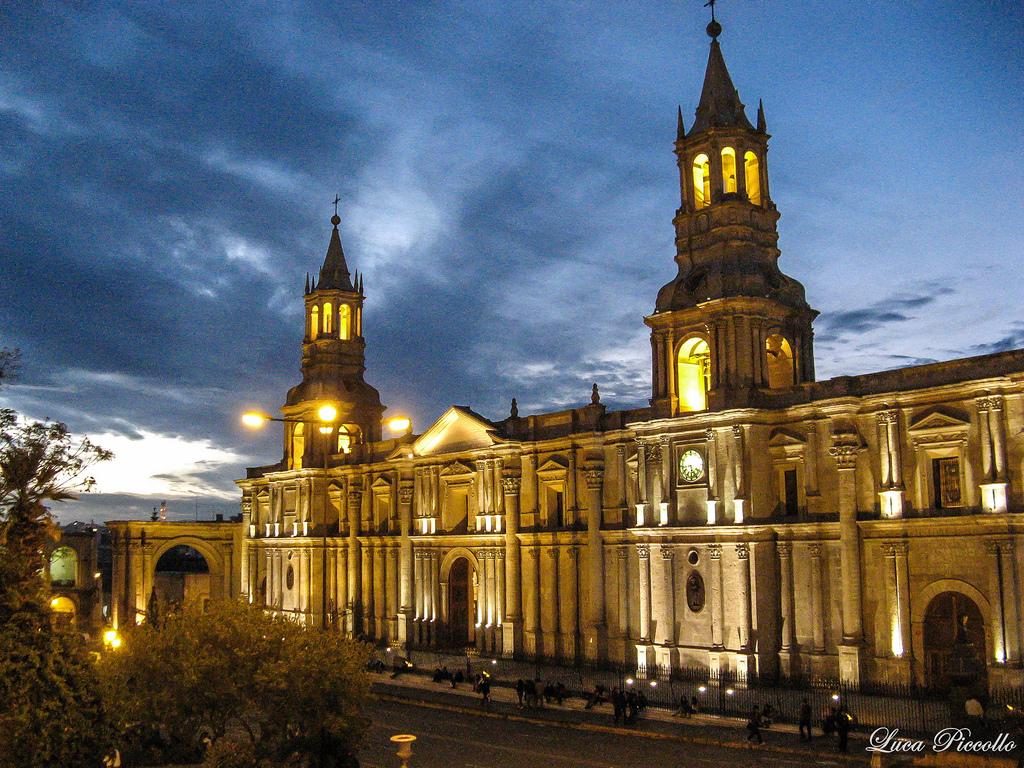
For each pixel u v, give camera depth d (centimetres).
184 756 3797
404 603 8700
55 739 2978
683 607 6450
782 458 6197
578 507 7369
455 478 8431
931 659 5484
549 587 7506
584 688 6275
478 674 6675
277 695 3641
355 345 10206
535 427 7844
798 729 4903
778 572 6112
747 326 6359
